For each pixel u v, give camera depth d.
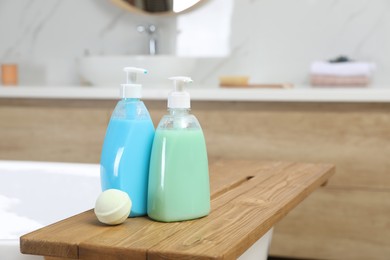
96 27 3.61
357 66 2.97
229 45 3.43
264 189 1.47
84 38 3.63
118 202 1.12
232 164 1.88
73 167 2.15
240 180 1.62
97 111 2.90
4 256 1.30
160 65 3.13
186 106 1.20
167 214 1.15
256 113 2.73
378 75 3.26
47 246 1.03
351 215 2.69
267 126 2.73
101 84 3.20
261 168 1.80
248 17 3.39
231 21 3.42
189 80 1.21
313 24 3.31
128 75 1.25
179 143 1.17
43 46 3.69
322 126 2.67
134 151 1.20
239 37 3.41
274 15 3.36
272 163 1.90
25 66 3.72
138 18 3.55
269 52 3.38
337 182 2.69
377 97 2.59
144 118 1.22
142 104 1.25
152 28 3.41
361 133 2.64
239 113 2.75
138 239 1.04
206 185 1.20
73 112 2.93
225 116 2.76
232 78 3.03
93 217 1.19
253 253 1.48
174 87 1.21
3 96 2.99
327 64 3.03
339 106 2.65
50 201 2.13
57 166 2.16
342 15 3.27
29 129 2.99
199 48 3.47
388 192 2.65
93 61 3.15
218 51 3.45
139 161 1.20
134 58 3.13
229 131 2.77
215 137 2.79
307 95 2.65
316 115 2.67
